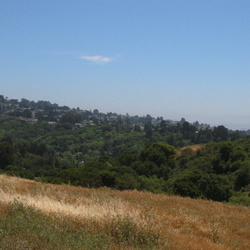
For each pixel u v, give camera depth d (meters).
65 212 7.89
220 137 113.38
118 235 6.57
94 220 7.50
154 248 6.19
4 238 4.87
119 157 58.19
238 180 37.22
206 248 7.38
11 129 156.75
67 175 29.97
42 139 147.38
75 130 160.50
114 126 172.12
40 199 9.85
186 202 14.90
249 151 46.72
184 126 130.00
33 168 68.88
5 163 63.72
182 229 9.02
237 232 10.09
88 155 118.44
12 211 6.85
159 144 59.88
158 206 12.39
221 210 13.79
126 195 14.88
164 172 49.97
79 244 5.43
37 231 5.62
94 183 27.92
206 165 46.38
